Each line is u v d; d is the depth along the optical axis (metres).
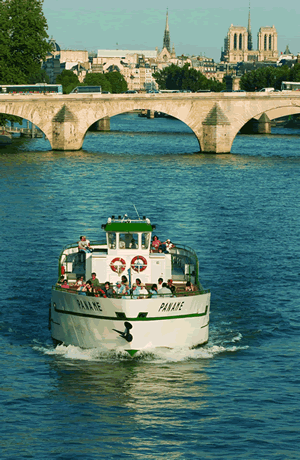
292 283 75.88
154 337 53.28
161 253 59.38
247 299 69.19
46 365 52.16
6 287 71.50
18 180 158.00
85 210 122.56
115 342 53.25
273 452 40.88
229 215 122.06
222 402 46.94
